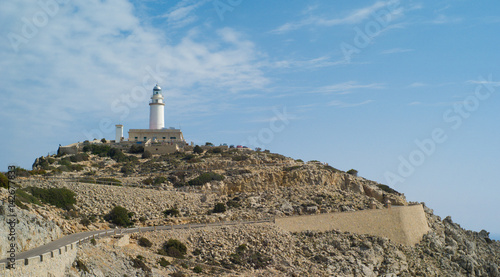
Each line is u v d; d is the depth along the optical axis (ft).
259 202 357.41
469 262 335.88
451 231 383.04
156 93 585.63
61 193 290.56
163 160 468.34
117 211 293.23
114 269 202.28
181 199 344.28
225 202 355.36
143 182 379.96
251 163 442.09
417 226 356.18
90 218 281.33
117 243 232.94
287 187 390.21
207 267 248.32
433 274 309.63
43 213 237.66
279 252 277.64
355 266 281.95
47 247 188.44
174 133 557.74
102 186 322.75
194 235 275.18
